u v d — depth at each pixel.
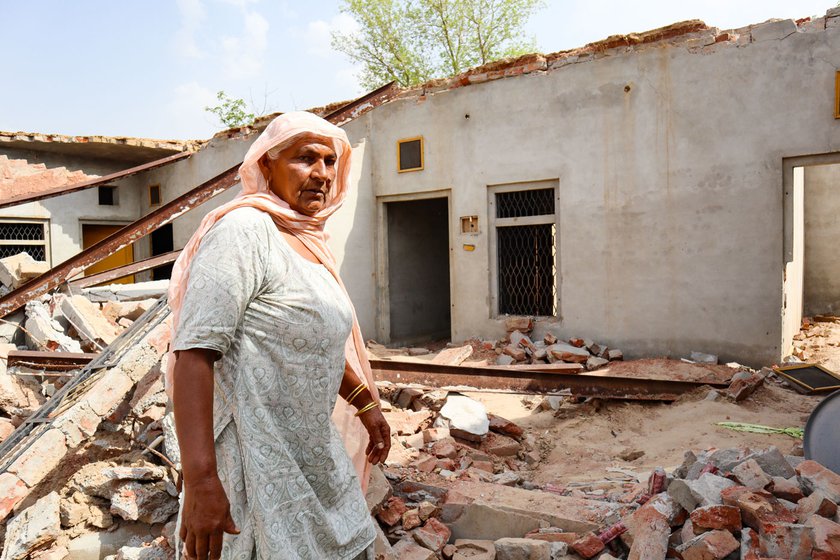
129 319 7.44
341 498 1.82
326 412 1.75
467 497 3.53
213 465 1.46
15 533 3.59
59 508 3.79
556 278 9.09
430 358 9.09
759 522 2.63
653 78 8.05
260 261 1.56
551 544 3.02
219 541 1.46
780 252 7.30
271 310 1.61
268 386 1.62
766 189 7.36
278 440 1.62
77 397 4.12
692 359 7.83
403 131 10.35
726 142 7.59
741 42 7.46
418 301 11.59
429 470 4.32
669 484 3.13
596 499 3.70
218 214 1.65
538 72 8.96
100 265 13.28
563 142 8.77
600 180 8.49
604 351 8.29
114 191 13.45
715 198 7.68
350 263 10.38
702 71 7.71
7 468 3.59
